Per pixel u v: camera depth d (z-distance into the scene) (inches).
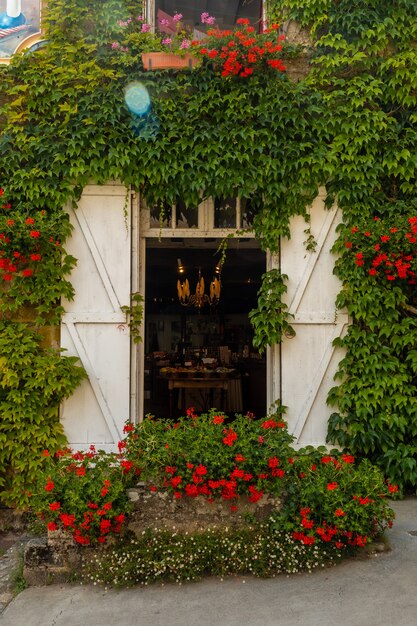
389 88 215.5
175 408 401.4
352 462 167.6
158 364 431.8
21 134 210.1
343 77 218.4
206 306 530.9
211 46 214.5
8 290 212.5
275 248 216.5
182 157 213.2
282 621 126.3
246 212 233.5
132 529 152.8
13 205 211.6
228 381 395.2
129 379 213.8
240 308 534.3
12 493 202.2
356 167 211.9
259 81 214.1
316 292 217.6
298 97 211.3
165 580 145.5
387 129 214.5
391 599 133.2
